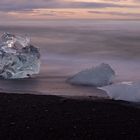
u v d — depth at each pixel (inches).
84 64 1186.0
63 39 2048.5
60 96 629.3
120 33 2423.7
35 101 573.9
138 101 637.9
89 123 473.7
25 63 871.1
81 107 548.1
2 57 854.5
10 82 820.6
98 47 1588.3
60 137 428.5
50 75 932.0
